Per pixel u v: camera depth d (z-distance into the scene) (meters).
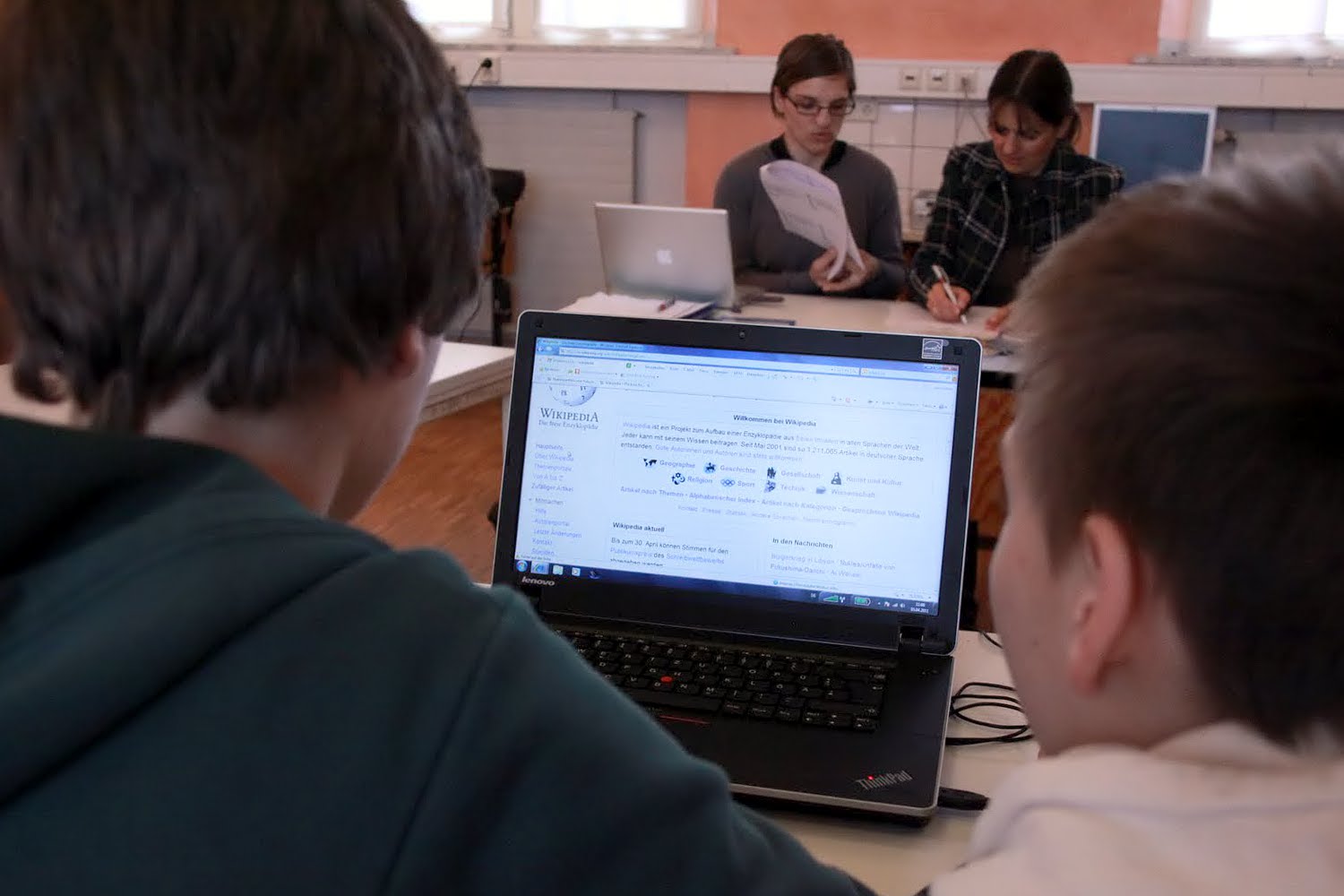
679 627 1.04
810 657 0.99
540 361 1.10
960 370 1.02
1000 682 1.08
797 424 1.04
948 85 4.35
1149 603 0.45
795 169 2.83
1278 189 0.43
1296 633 0.42
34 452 0.43
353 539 0.48
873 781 0.85
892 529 1.02
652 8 4.82
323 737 0.42
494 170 4.92
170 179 0.44
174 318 0.45
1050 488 0.47
